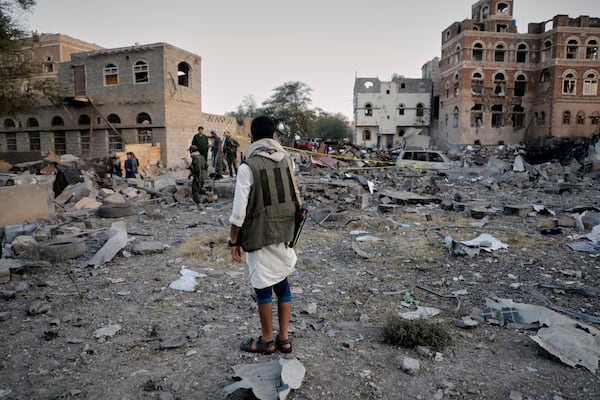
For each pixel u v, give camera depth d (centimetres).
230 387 262
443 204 1070
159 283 502
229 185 1219
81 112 2714
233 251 310
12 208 849
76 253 619
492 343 343
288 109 6091
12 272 541
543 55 4456
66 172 1319
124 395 271
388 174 1888
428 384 283
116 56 2589
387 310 421
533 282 498
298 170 1970
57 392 276
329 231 805
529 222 877
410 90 5775
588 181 1822
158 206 1140
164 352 330
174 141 2605
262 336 326
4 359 320
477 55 4700
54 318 399
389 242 709
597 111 4284
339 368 303
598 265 557
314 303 425
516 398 263
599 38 4216
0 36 1852
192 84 2762
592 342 325
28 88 2255
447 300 448
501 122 4619
